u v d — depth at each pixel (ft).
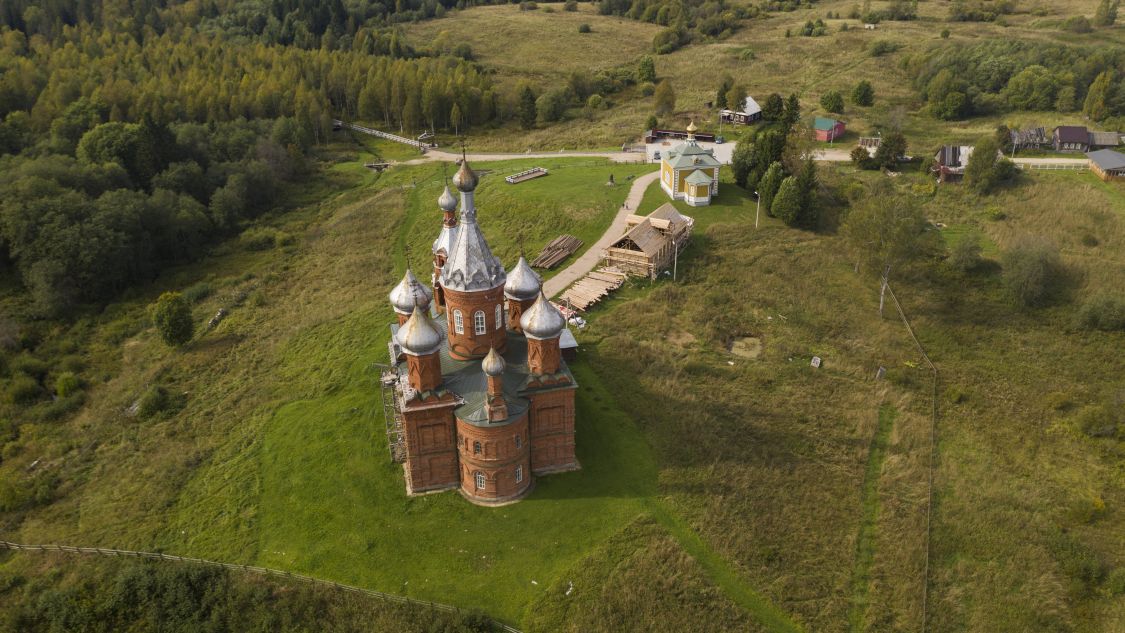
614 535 156.35
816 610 145.69
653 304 247.29
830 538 161.48
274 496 170.09
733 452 182.39
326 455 179.73
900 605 148.56
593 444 181.98
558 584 146.10
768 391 209.36
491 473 160.45
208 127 419.33
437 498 165.68
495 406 152.87
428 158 442.50
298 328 250.78
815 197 310.65
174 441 198.18
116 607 146.41
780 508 167.73
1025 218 321.73
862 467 183.11
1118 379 223.51
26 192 298.97
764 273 270.05
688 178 314.14
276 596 145.79
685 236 282.77
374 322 243.40
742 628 140.26
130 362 250.37
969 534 165.68
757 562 153.48
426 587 146.41
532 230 305.73
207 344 251.19
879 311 253.65
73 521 172.55
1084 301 254.47
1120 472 187.21
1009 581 154.61
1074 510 172.35
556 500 165.37
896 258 250.57
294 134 439.22
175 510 172.04
